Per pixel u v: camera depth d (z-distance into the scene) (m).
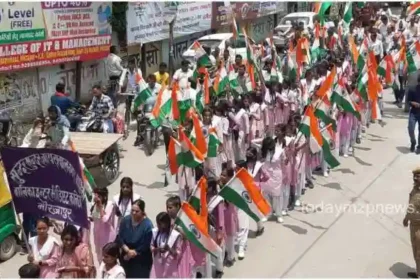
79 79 17.73
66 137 10.88
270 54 19.84
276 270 9.14
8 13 14.54
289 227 10.73
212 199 8.38
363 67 15.73
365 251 9.80
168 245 7.33
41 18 15.63
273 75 16.39
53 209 7.58
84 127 13.32
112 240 8.06
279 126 11.78
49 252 7.13
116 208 8.10
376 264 9.36
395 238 10.30
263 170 10.47
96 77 18.61
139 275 7.45
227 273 9.01
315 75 15.64
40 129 10.98
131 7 19.55
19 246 9.70
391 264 9.36
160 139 15.71
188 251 7.55
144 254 7.44
